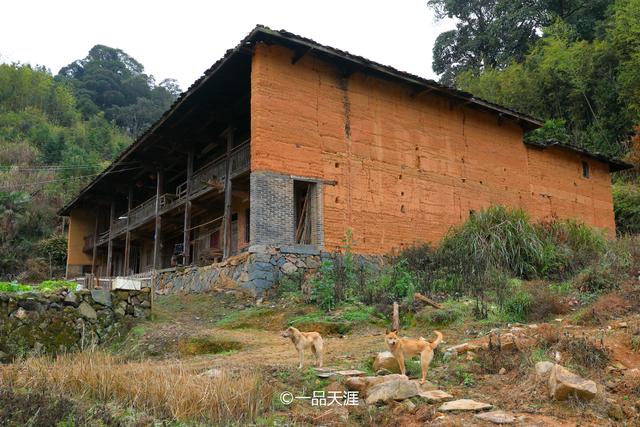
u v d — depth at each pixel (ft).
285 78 55.88
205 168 68.95
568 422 19.27
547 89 125.49
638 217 92.12
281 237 53.21
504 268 47.78
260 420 19.95
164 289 65.92
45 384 21.95
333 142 58.23
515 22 153.58
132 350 35.60
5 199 141.79
